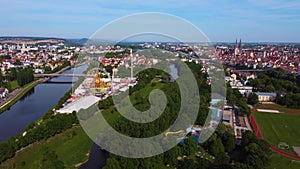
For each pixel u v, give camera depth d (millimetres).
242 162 91000
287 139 118938
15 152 100812
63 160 94938
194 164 83062
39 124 127562
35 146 106875
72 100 156500
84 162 93688
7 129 132125
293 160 96062
